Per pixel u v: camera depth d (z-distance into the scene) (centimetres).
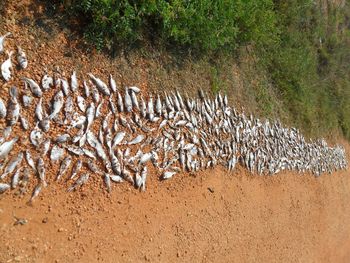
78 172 423
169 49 553
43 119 407
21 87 399
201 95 587
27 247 372
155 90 518
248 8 636
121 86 480
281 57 823
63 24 438
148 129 498
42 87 412
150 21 513
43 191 396
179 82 558
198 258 533
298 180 841
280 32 796
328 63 1045
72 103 430
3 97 386
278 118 780
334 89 1087
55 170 407
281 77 820
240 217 625
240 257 611
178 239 510
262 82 761
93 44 457
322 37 1030
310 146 905
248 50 731
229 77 665
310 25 969
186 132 550
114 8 450
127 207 461
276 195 739
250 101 703
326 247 918
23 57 404
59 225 400
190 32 543
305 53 913
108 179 445
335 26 1090
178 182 531
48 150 405
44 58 420
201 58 607
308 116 898
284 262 727
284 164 779
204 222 554
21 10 411
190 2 521
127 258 447
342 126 1119
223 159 612
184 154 541
